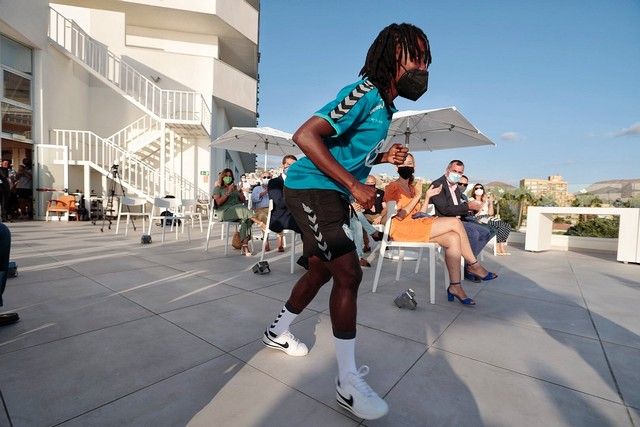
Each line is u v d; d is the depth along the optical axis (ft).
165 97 45.68
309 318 8.50
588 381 5.78
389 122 5.08
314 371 5.93
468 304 9.87
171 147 44.37
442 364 6.30
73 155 39.19
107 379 5.52
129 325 7.73
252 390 5.33
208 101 47.26
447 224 10.03
